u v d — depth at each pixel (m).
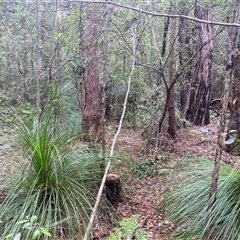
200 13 8.26
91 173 3.91
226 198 3.35
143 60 7.80
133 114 8.14
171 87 6.20
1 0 7.79
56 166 3.55
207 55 9.21
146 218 3.92
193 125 9.50
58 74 7.57
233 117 5.73
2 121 5.65
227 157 5.70
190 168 4.26
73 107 7.48
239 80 5.60
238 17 2.71
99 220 3.63
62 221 3.21
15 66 9.50
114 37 6.35
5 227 3.11
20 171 3.55
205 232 3.12
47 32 7.86
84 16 5.91
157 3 6.05
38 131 3.65
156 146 6.52
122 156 5.01
